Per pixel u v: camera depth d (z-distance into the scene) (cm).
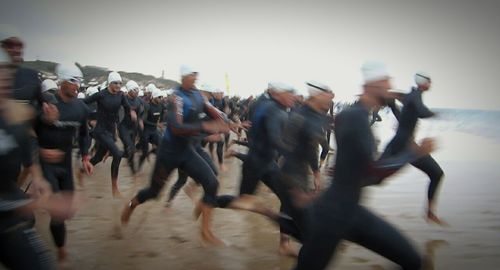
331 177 310
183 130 482
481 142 2102
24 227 265
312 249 302
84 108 484
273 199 778
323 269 303
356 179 298
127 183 889
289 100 482
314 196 342
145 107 1008
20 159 270
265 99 493
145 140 1005
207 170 506
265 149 480
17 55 423
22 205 255
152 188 531
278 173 471
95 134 788
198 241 520
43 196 279
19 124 270
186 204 716
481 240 536
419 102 583
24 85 432
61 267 428
